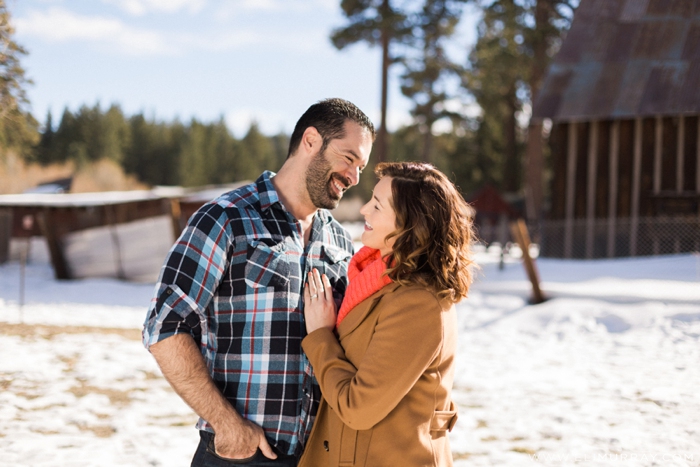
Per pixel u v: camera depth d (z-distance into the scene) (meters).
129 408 5.10
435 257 1.89
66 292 13.39
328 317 2.04
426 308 1.83
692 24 16.05
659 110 14.39
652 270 12.12
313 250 2.20
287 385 2.01
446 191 1.94
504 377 6.30
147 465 3.84
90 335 8.24
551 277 12.23
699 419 4.93
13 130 18.64
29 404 5.10
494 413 5.11
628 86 15.21
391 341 1.81
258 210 2.08
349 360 1.96
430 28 27.25
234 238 2.00
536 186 23.78
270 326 2.00
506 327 9.04
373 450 1.86
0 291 13.30
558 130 15.92
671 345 7.66
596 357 7.21
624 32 16.58
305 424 2.06
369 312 1.93
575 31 17.22
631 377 6.25
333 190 2.18
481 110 34.88
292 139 2.22
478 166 43.06
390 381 1.78
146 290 14.10
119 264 15.92
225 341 2.01
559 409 5.21
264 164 92.50
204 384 1.88
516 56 23.30
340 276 2.28
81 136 79.12
